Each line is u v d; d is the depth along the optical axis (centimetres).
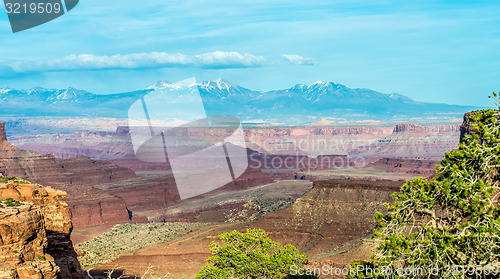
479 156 3488
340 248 10375
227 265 5778
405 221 3491
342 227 11650
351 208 12144
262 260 5744
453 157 3616
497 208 3275
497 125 3669
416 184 3556
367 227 11375
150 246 12406
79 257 11950
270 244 6103
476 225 3203
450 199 3384
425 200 3394
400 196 3572
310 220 12156
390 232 3503
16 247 4147
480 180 3316
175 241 12431
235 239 6047
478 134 3672
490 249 3155
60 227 5850
